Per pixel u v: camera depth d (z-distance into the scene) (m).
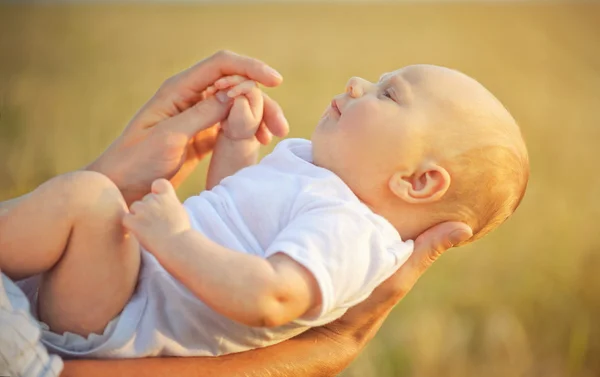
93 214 1.80
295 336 2.14
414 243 2.16
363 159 2.15
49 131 8.13
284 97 10.36
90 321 1.83
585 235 6.12
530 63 14.91
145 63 14.38
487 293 5.12
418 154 2.13
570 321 4.88
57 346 1.82
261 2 30.42
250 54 15.50
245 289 1.74
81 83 11.99
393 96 2.20
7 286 1.70
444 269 5.47
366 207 2.05
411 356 4.33
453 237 2.13
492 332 4.65
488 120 2.20
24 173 6.00
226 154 2.38
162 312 1.91
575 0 25.00
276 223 2.01
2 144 6.66
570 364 4.61
